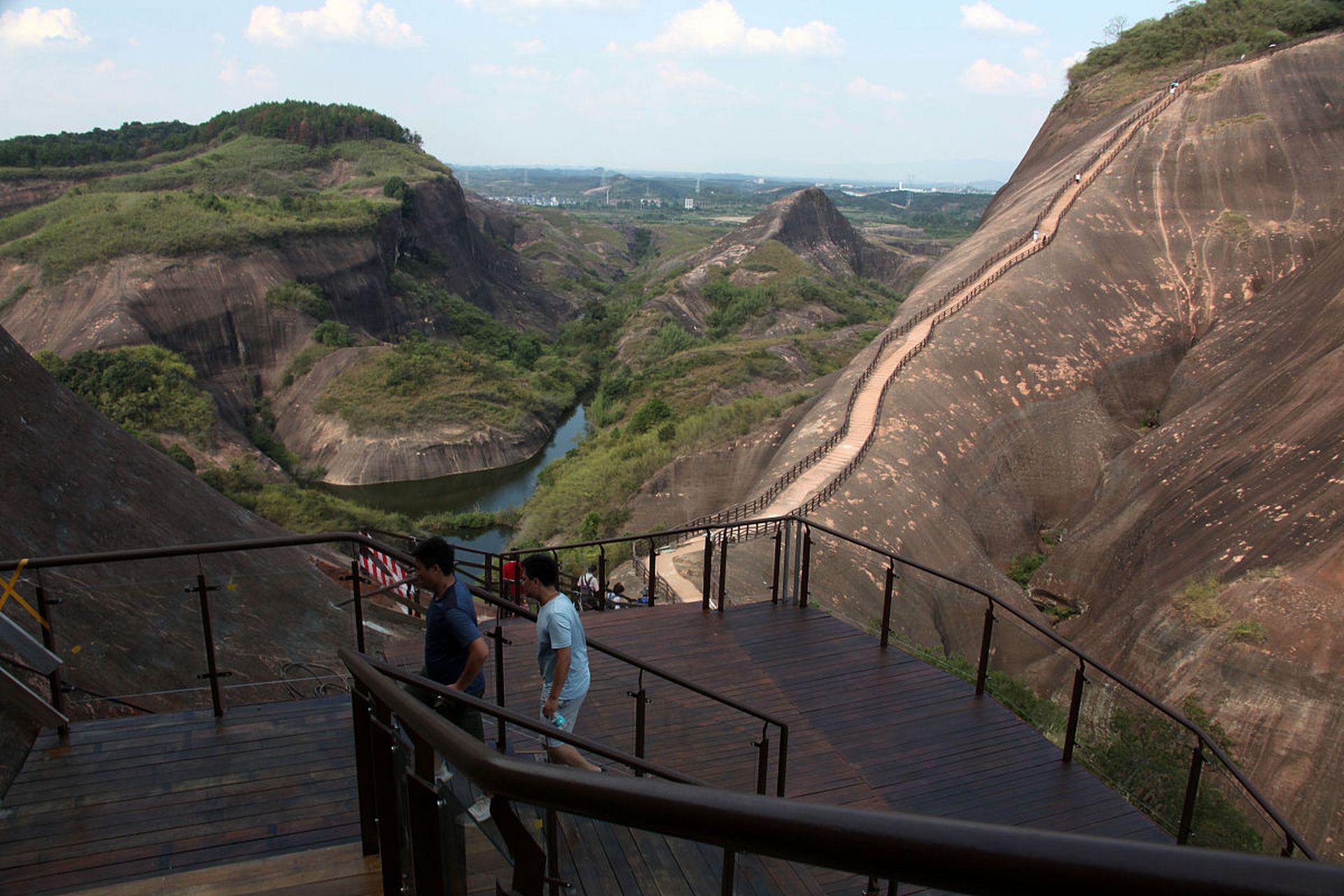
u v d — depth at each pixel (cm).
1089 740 1457
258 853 520
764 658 1073
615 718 771
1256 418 4434
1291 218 6612
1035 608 4072
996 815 828
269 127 15462
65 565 627
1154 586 3725
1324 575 3238
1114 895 146
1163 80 9094
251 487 5788
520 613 718
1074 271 6481
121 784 580
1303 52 7869
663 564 2839
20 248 9112
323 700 689
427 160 15400
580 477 5891
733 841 203
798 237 17612
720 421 6038
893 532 3741
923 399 5016
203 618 653
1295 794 2706
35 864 509
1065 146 9169
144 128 16825
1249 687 3008
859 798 827
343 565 1869
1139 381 5884
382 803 418
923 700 1007
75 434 1423
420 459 7706
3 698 611
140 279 8562
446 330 11975
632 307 13425
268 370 9006
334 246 10519
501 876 327
